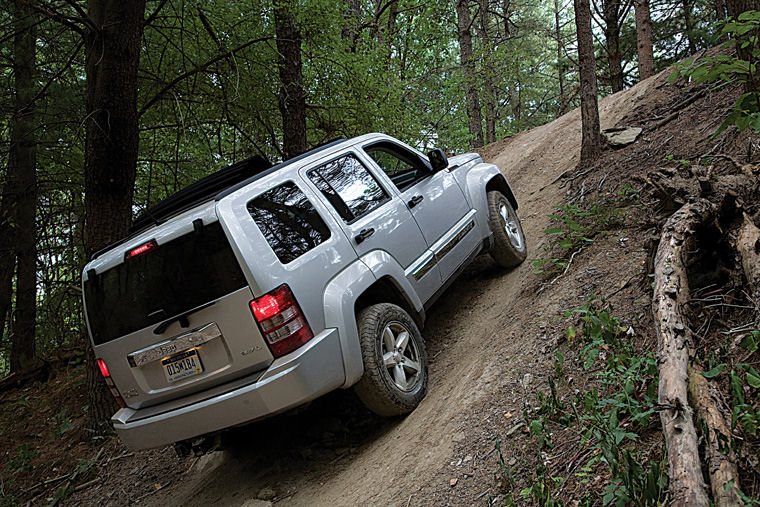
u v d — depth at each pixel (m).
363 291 3.82
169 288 3.53
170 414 3.53
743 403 2.14
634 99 7.83
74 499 5.25
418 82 18.28
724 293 2.91
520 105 29.98
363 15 13.91
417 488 2.94
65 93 7.60
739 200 3.04
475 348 4.31
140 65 8.49
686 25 15.41
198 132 9.05
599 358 3.11
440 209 4.95
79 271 8.92
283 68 8.88
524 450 2.78
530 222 6.48
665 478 1.92
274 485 3.84
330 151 4.41
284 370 3.29
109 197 6.10
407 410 3.88
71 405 6.62
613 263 4.13
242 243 3.37
